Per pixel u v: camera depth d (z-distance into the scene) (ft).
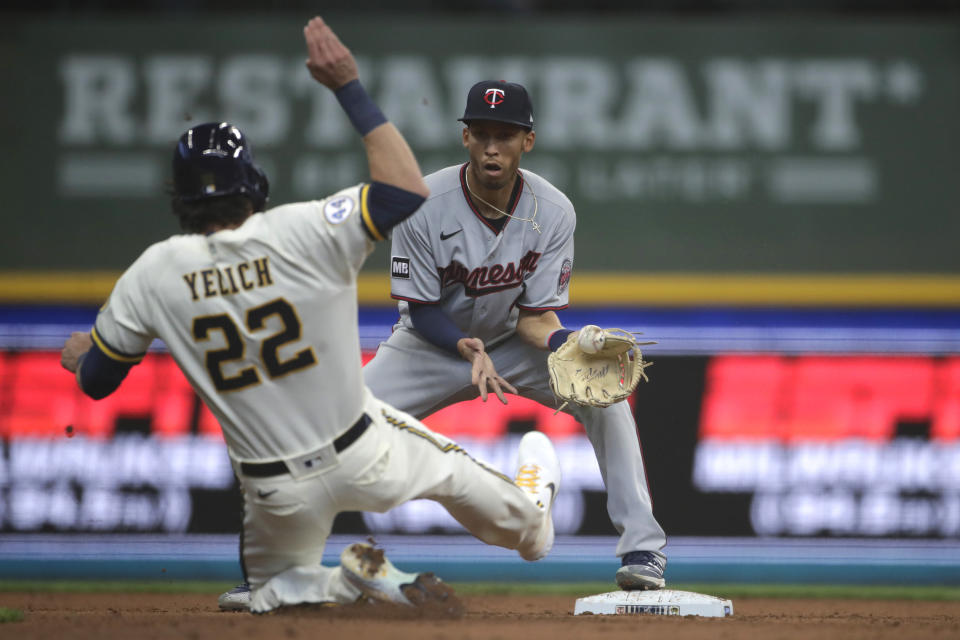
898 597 84.58
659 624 40.75
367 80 89.66
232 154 37.47
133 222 89.76
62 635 35.06
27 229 89.61
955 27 90.33
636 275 90.43
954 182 90.07
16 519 88.43
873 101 90.43
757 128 90.43
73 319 89.66
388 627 35.86
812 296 90.27
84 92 89.86
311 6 108.06
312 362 36.11
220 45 90.07
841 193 90.38
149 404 89.71
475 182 49.93
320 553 39.55
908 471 89.81
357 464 36.78
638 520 49.60
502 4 107.76
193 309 36.19
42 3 106.52
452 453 39.93
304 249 35.83
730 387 90.48
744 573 88.94
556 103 90.53
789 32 90.74
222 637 33.65
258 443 36.55
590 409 50.80
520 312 52.42
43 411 89.25
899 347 90.33
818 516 89.66
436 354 52.80
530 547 44.39
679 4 109.50
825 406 90.43
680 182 90.58
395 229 51.01
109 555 88.28
